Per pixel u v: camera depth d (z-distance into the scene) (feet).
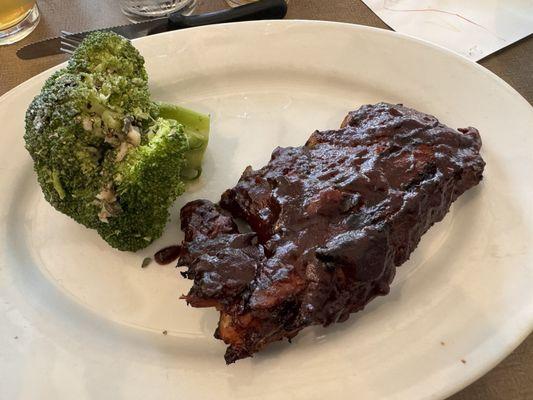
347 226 0.71
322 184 0.76
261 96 1.05
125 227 0.80
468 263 0.79
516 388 0.71
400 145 0.81
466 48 1.10
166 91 1.05
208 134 0.94
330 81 1.05
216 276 0.68
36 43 1.17
